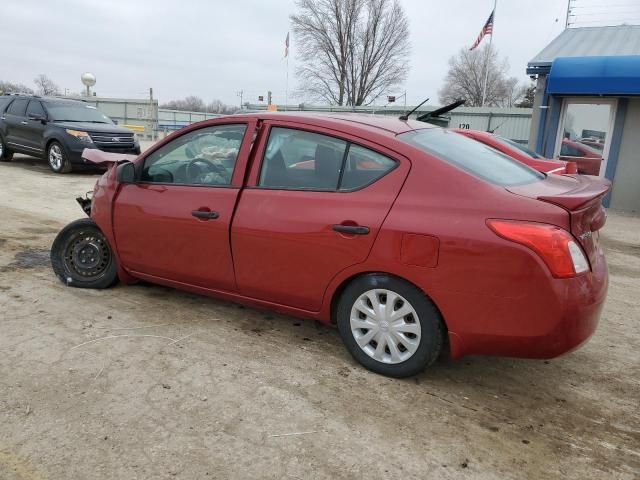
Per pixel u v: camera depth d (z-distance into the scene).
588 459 2.62
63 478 2.33
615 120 11.16
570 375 3.49
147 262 4.12
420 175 3.06
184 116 46.81
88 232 4.57
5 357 3.32
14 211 7.66
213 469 2.43
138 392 3.01
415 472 2.47
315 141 3.42
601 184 3.24
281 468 2.46
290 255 3.39
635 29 13.39
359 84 55.22
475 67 61.03
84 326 3.83
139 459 2.47
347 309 3.34
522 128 25.00
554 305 2.73
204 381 3.16
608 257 7.05
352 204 3.20
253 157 3.62
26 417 2.74
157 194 3.99
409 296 3.08
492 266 2.79
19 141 13.16
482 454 2.62
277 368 3.36
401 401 3.05
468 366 3.54
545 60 11.95
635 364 3.70
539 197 2.85
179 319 4.04
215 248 3.71
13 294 4.36
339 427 2.78
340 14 52.59
